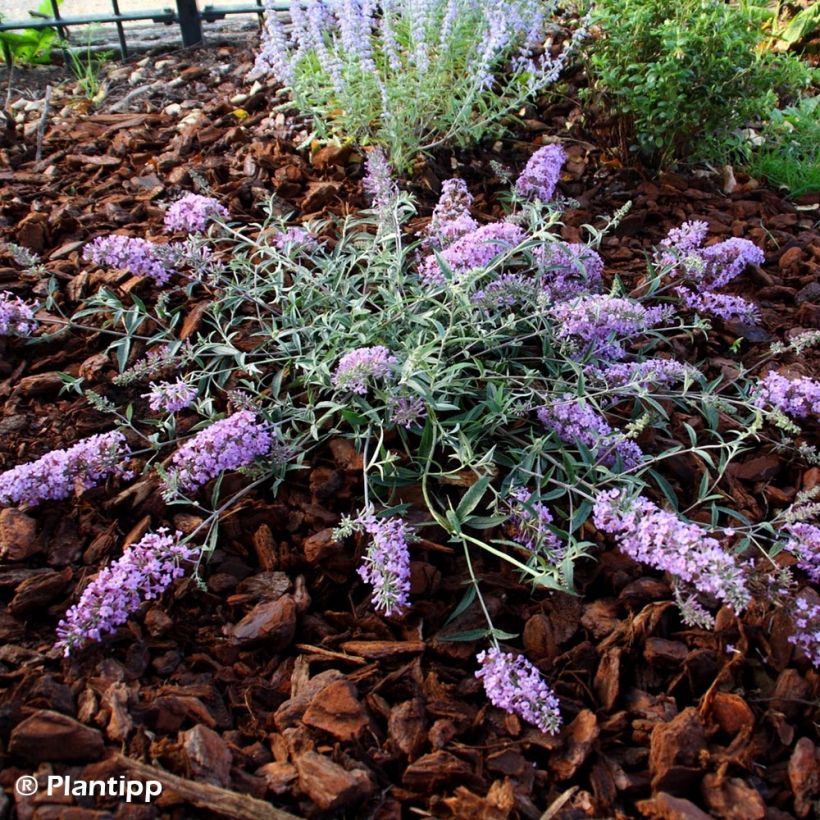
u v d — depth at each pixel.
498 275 2.95
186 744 1.87
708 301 3.10
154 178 3.90
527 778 1.92
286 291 3.05
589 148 4.29
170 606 2.22
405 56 4.32
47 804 1.75
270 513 2.44
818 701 2.06
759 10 4.18
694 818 1.81
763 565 2.40
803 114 4.46
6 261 3.35
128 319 2.97
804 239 3.76
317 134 4.14
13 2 6.52
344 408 2.53
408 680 2.11
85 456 2.37
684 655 2.14
